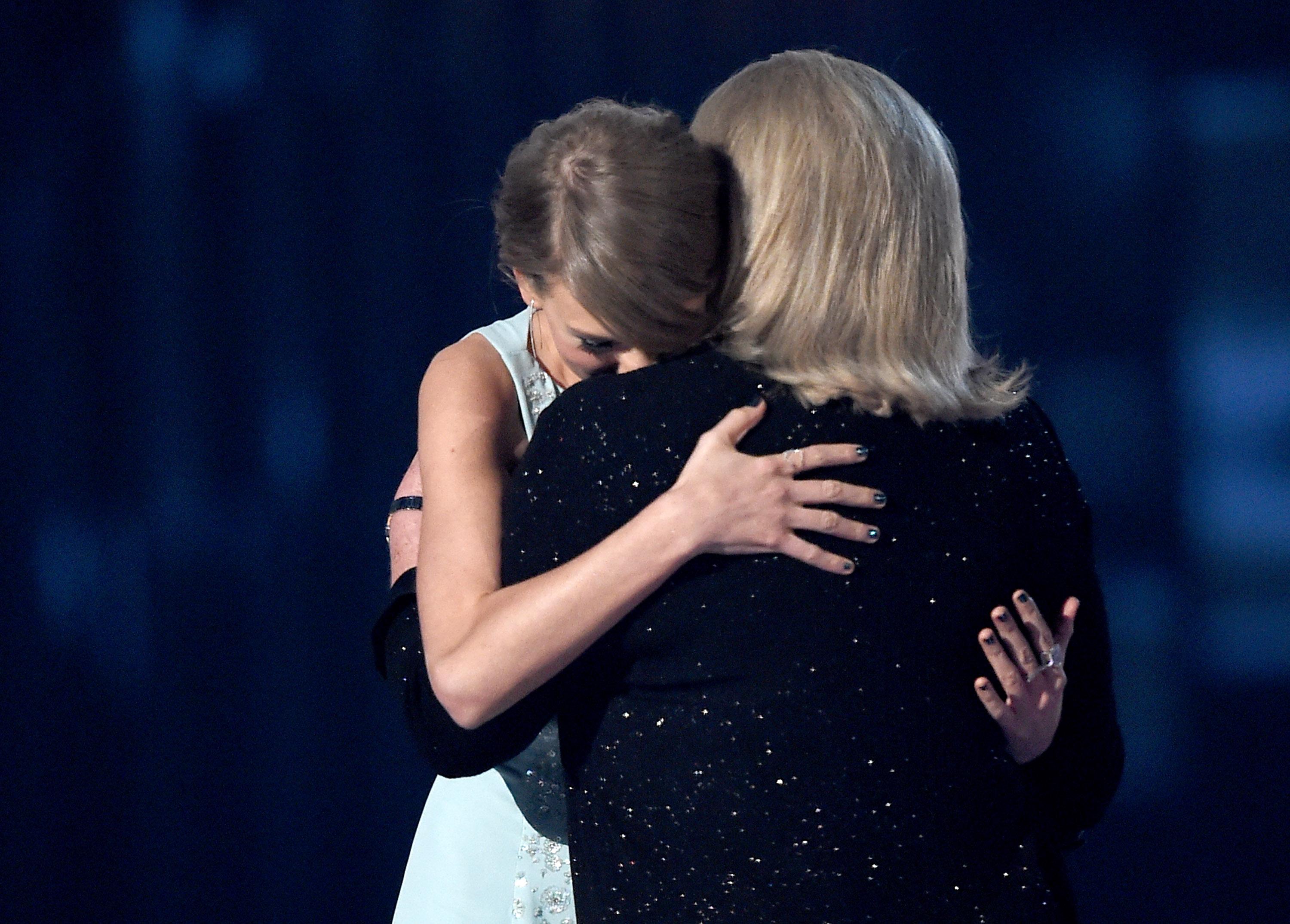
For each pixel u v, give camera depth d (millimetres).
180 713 13961
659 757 3689
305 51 14602
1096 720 4273
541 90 14562
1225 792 12625
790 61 4062
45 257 14461
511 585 3793
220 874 13164
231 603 14305
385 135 14648
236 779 13711
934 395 3730
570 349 4113
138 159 14531
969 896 3660
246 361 14633
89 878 13039
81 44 14438
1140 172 13609
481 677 3588
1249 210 13406
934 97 13992
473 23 14531
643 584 3557
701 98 14406
